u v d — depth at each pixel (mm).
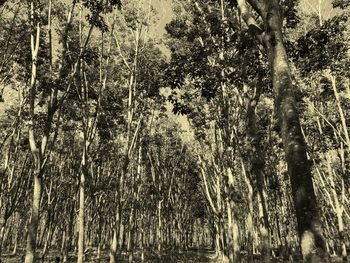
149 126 29672
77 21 17859
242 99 16359
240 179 23391
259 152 13789
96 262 29062
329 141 25969
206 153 26891
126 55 22875
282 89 5426
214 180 26438
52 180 30672
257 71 13180
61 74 14055
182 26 17484
